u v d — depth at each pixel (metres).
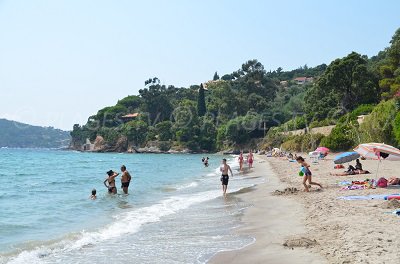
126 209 16.52
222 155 116.56
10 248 9.76
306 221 11.35
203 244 9.70
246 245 9.32
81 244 10.10
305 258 7.71
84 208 17.05
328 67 87.06
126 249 9.48
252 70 167.62
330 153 57.75
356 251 7.61
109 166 58.69
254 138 121.88
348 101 83.25
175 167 53.59
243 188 22.83
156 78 171.12
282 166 40.91
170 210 15.67
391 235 8.70
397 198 13.84
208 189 23.80
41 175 40.94
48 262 8.49
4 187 28.03
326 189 18.22
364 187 17.61
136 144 154.25
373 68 88.69
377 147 18.14
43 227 12.80
